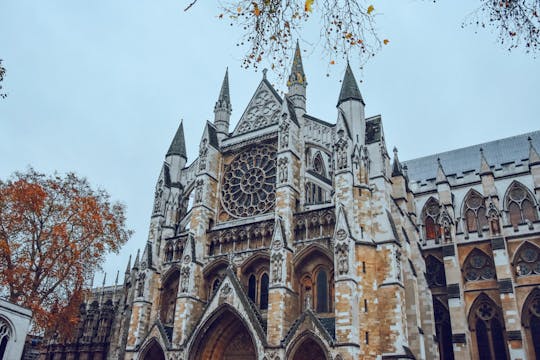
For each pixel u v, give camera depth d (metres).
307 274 47.44
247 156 58.91
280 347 41.75
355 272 42.75
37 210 46.62
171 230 59.22
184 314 49.66
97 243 50.03
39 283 45.53
